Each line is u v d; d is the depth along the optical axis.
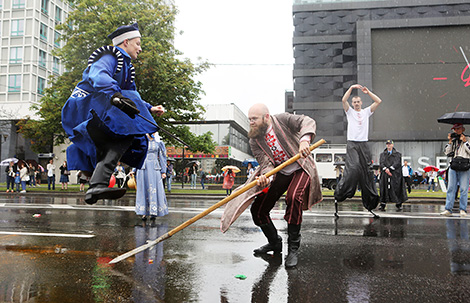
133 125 2.42
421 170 32.31
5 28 36.59
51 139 21.23
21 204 8.92
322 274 2.85
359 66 34.38
